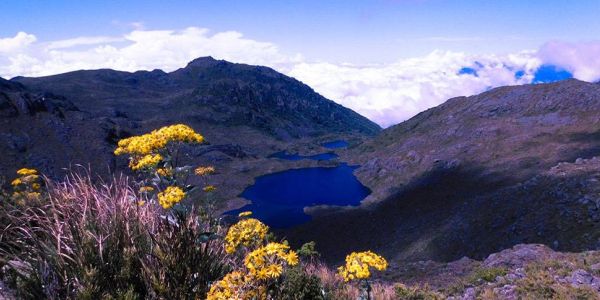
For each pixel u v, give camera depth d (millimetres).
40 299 4633
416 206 129125
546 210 60031
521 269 14492
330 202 178375
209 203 5938
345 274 6086
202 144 5918
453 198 126438
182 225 5137
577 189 60062
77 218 5277
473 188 132625
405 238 92250
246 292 4723
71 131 169250
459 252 66938
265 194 198125
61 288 4742
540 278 12930
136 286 4934
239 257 6332
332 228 122312
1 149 138625
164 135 5535
